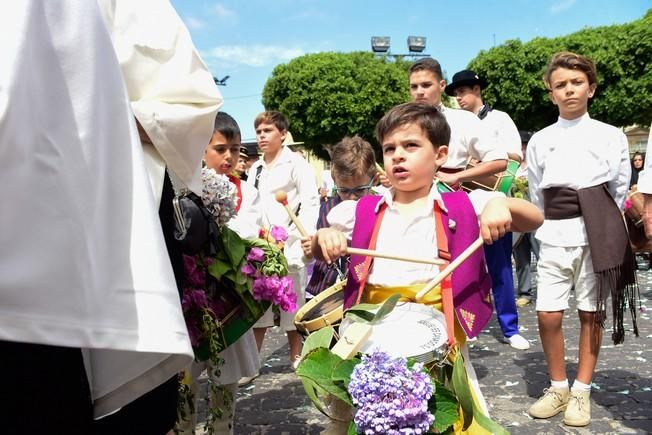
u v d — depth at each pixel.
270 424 3.11
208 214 1.96
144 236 1.19
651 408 3.06
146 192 1.22
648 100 18.67
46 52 1.09
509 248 4.28
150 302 1.15
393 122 1.90
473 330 1.72
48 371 1.21
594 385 3.41
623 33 19.03
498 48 20.12
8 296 1.00
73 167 1.09
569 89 3.01
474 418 1.49
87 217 1.10
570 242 2.95
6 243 1.01
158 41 1.51
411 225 1.87
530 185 3.30
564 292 3.02
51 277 1.04
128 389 1.25
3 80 1.00
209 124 1.58
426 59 3.80
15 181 1.01
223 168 3.03
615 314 2.89
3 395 1.17
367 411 1.34
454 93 4.64
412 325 1.60
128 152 1.22
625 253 2.88
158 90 1.51
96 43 1.17
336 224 2.17
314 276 3.63
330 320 2.12
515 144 4.58
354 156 3.49
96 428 1.32
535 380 3.60
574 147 2.99
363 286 1.85
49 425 1.23
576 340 4.47
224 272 2.09
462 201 1.87
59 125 1.09
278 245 3.11
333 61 23.02
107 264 1.12
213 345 2.01
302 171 4.21
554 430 2.86
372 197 2.02
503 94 19.77
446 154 1.95
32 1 1.06
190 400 2.06
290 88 23.11
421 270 1.81
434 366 1.54
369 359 1.40
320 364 1.49
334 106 22.48
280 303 2.23
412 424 1.34
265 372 4.06
